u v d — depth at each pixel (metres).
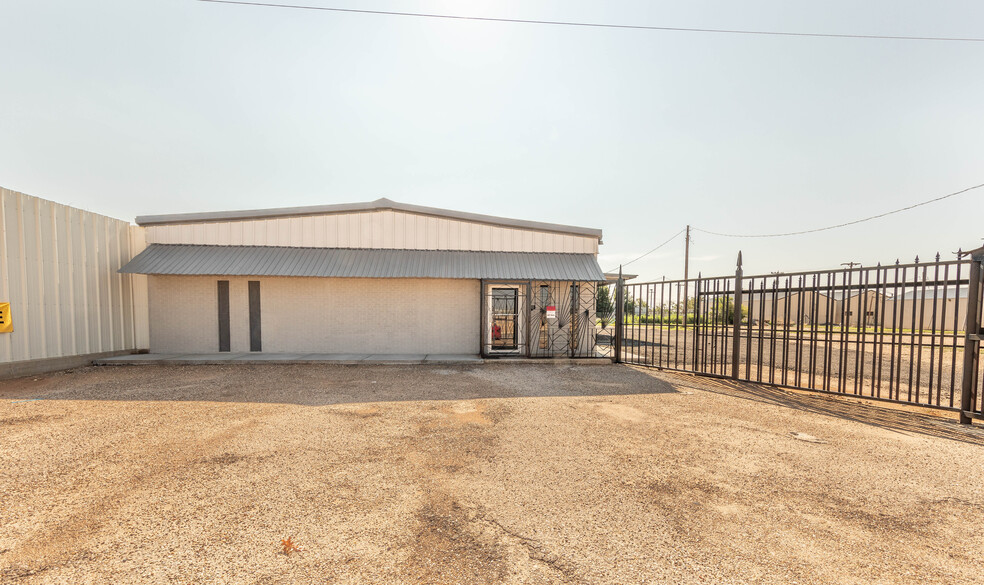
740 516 2.96
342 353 11.48
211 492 3.28
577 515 2.96
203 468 3.77
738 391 7.34
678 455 4.19
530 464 3.93
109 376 8.45
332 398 6.61
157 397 6.62
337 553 2.47
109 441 4.49
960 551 2.54
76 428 4.95
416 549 2.52
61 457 4.02
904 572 2.32
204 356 10.63
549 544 2.58
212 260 10.62
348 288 11.61
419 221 11.84
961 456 4.18
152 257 10.55
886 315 21.98
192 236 11.31
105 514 2.92
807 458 4.11
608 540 2.63
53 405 6.08
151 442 4.46
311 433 4.82
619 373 9.20
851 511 3.05
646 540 2.63
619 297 10.83
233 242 11.39
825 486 3.48
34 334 8.48
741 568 2.35
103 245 10.17
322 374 8.81
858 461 4.04
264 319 11.45
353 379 8.27
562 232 12.13
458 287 11.80
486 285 11.81
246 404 6.19
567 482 3.53
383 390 7.25
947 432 5.01
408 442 4.54
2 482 3.45
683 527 2.80
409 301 11.70
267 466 3.83
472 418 5.53
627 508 3.07
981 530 2.80
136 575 2.25
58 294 8.99
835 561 2.42
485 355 11.29
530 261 11.56
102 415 5.54
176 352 11.37
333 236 11.65
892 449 4.38
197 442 4.47
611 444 4.52
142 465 3.83
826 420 5.50
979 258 5.24
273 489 3.35
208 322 11.44
